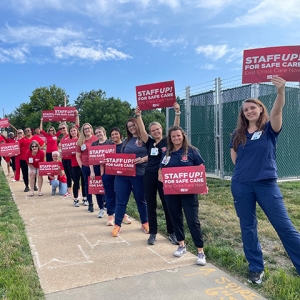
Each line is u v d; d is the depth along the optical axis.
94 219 5.75
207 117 10.44
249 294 2.92
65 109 10.05
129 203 6.97
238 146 3.31
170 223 4.41
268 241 4.32
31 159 8.02
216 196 7.07
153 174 4.31
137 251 4.09
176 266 3.58
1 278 3.17
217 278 3.26
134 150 4.74
